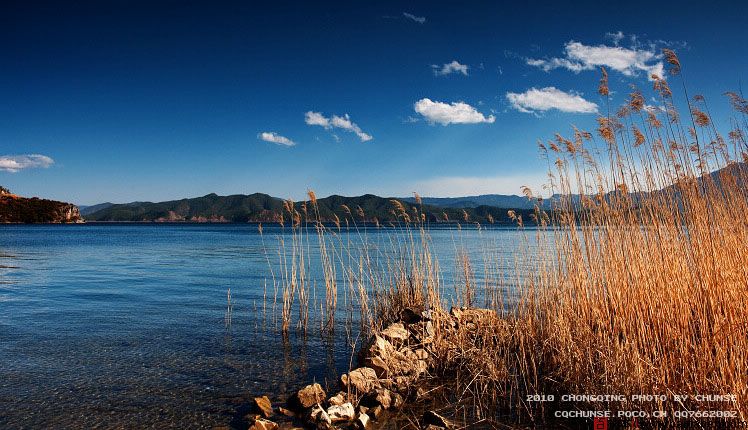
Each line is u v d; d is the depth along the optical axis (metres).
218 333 13.44
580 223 9.36
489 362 9.12
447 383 9.28
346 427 7.28
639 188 8.39
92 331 13.66
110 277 26.58
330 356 11.22
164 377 9.70
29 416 7.71
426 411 7.80
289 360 10.90
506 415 7.72
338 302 17.94
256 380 9.56
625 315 7.91
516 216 12.84
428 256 14.45
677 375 6.82
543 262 11.45
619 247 8.38
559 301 9.97
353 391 8.61
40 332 13.52
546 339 9.62
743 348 6.45
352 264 31.09
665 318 7.28
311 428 7.25
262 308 17.23
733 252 7.27
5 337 12.93
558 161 10.00
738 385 6.14
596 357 8.19
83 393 8.77
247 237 83.25
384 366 9.18
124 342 12.44
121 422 7.50
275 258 38.91
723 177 8.17
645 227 8.03
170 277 26.53
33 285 23.27
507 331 10.31
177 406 8.17
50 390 8.90
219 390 8.98
